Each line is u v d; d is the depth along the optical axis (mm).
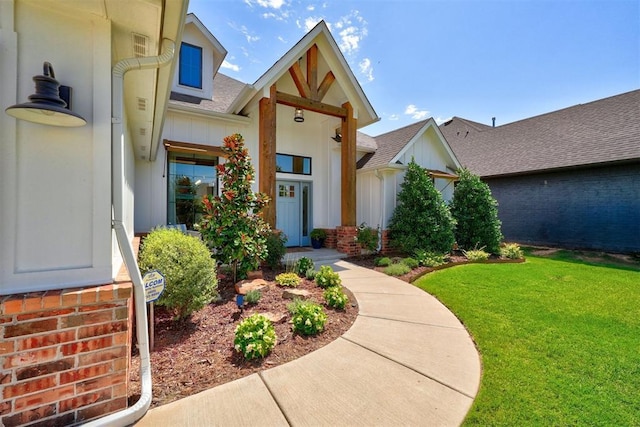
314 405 2322
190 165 7824
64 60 1993
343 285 5938
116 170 2195
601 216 11719
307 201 10680
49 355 1872
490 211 10273
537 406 2418
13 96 1847
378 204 10227
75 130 2023
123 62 2270
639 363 3145
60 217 1972
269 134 7430
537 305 4949
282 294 4871
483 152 17688
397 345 3408
